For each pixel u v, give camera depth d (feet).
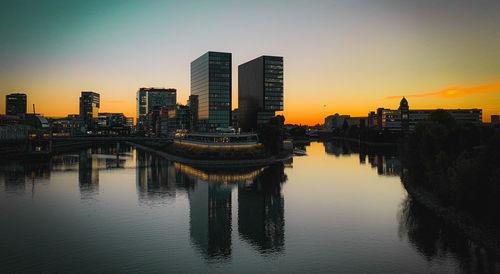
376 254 176.55
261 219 241.55
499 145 209.15
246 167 520.01
